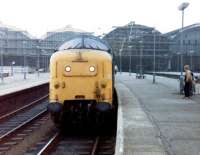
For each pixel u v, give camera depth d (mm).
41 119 20984
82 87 15070
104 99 15086
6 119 21109
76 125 16891
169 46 89000
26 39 83875
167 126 13523
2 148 13664
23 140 15156
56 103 15062
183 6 30391
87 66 15070
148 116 15922
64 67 15094
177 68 89250
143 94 27375
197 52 88375
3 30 91188
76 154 12711
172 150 9898
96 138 14883
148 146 10367
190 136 11734
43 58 99438
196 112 17312
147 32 90438
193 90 27281
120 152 9328
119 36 91250
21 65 96750
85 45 15859
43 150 12422
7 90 34625
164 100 22953
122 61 94938
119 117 14789
